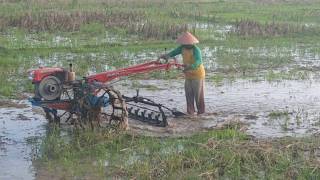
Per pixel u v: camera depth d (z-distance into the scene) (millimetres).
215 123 10875
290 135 10070
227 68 17141
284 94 13617
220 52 20281
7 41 22094
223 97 13195
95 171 8297
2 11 32500
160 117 11195
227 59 18703
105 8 36125
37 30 25531
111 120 10352
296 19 32531
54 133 10023
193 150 8984
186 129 10445
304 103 12672
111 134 9781
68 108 10320
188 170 8281
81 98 10109
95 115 10172
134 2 40219
